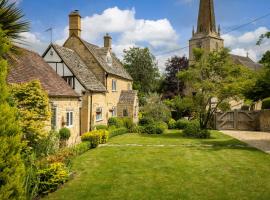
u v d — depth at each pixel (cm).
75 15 2991
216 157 1540
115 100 3288
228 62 2509
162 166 1333
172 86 5444
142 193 952
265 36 1802
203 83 2442
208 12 6231
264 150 1762
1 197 590
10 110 635
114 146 1964
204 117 2644
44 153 1286
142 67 5197
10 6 738
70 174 1155
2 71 628
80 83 2486
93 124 2588
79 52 2994
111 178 1130
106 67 3098
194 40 6372
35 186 888
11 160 620
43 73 1980
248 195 927
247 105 4391
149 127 2825
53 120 1825
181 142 2162
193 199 895
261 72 2100
